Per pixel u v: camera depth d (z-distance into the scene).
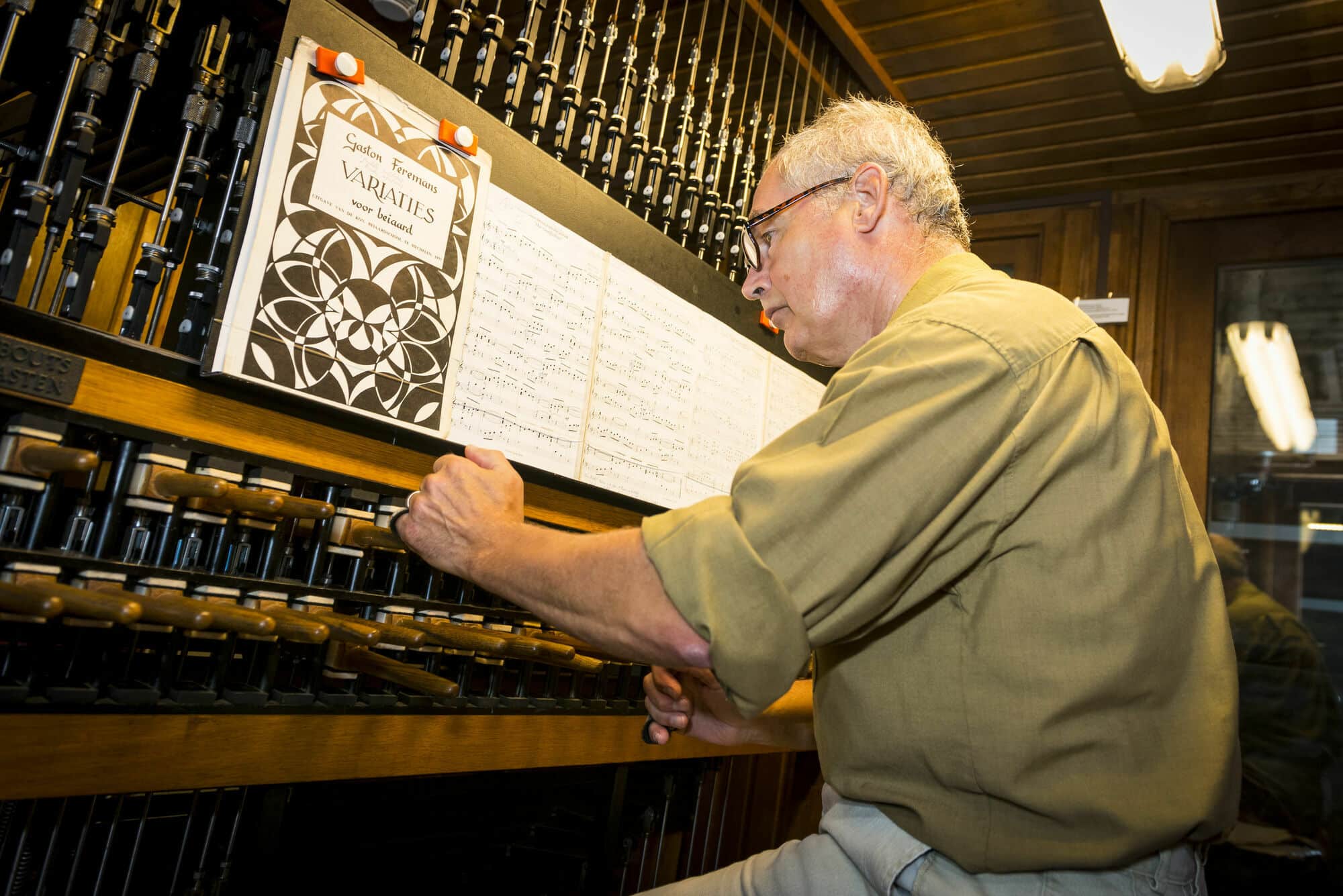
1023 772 0.75
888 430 0.73
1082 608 0.77
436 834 1.36
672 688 1.18
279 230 0.99
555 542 0.81
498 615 1.22
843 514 0.71
